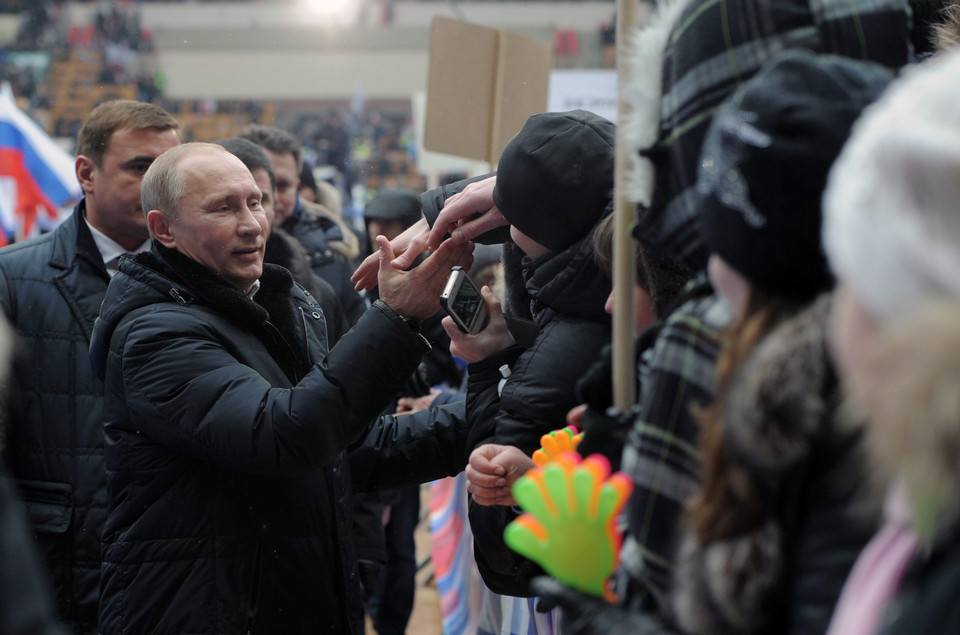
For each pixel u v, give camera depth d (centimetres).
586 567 109
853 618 76
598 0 2198
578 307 176
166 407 183
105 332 196
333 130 2033
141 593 186
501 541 181
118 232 253
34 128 497
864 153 74
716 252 98
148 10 2177
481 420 195
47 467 237
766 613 92
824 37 115
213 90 2155
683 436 106
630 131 122
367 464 217
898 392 65
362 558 324
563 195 174
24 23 2142
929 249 68
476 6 2202
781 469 88
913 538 74
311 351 210
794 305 95
